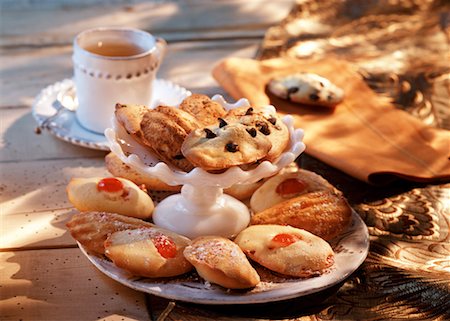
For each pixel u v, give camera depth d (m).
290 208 0.93
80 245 0.90
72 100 1.17
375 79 1.29
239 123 0.90
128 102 1.11
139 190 0.96
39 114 1.14
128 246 0.86
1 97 1.23
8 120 1.17
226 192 0.99
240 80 1.20
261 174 0.87
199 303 0.85
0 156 1.09
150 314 0.85
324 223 0.92
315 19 1.47
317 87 1.17
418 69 1.32
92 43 1.13
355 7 1.52
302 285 0.86
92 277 0.90
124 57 1.10
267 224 0.92
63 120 1.13
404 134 1.12
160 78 1.29
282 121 0.94
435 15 1.50
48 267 0.91
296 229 0.90
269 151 0.89
